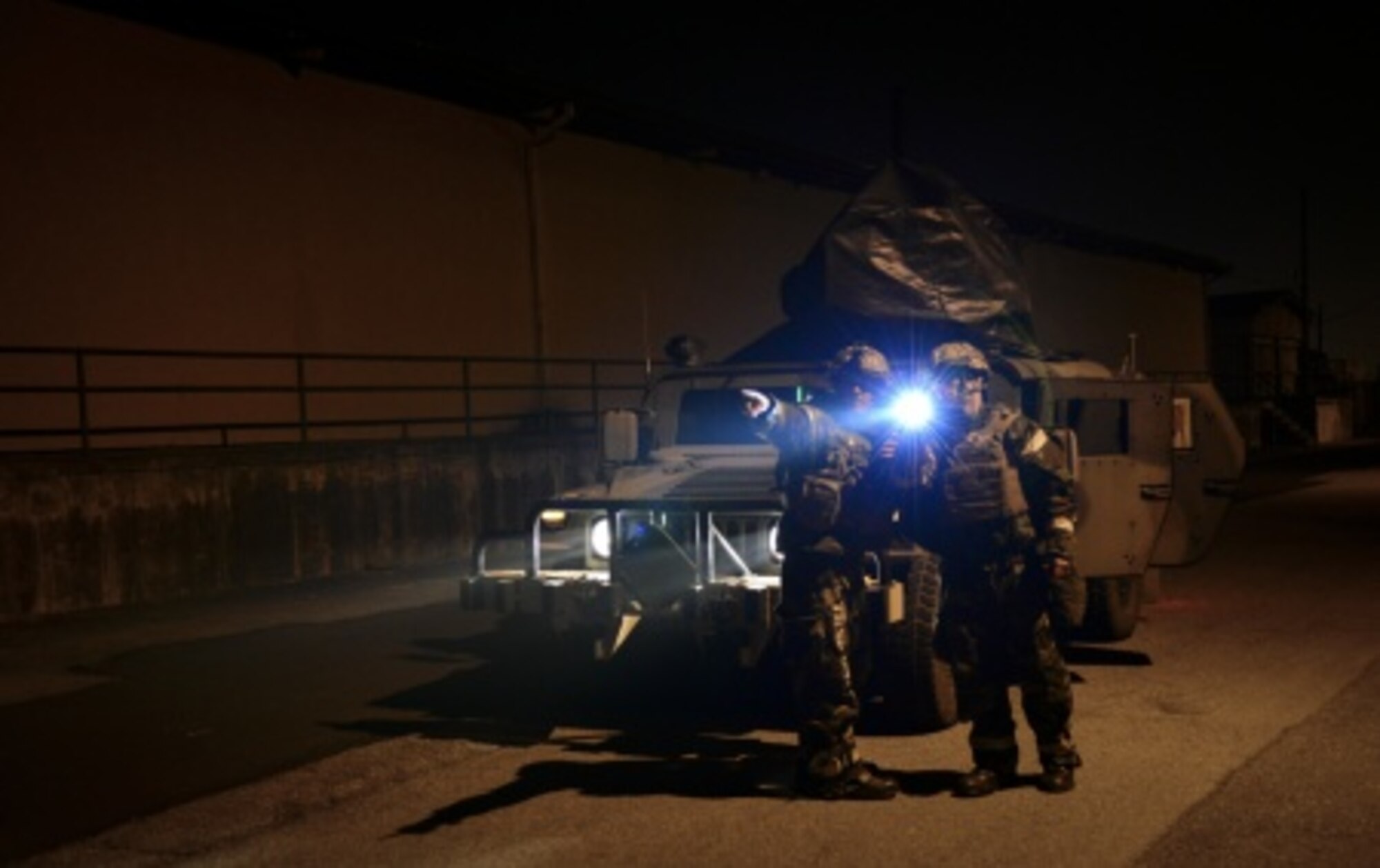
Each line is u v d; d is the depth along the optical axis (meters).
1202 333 42.25
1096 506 7.38
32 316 13.12
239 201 15.24
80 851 4.95
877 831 4.84
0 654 9.32
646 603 6.46
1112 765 5.64
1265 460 34.59
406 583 13.12
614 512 6.42
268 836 5.05
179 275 14.55
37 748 6.55
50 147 13.31
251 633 10.00
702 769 5.78
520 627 10.08
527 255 19.28
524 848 4.79
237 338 15.20
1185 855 4.49
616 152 20.97
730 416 7.97
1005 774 5.33
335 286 16.41
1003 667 5.27
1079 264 33.72
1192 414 8.29
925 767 5.65
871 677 6.25
